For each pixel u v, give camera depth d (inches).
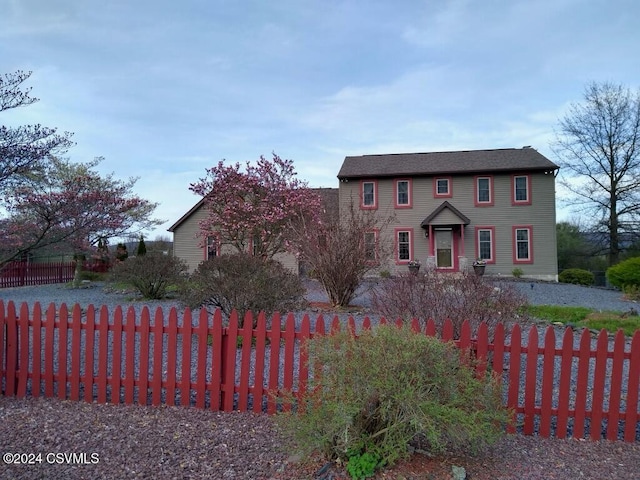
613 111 995.3
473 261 884.6
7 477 98.1
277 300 259.3
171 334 149.1
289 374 140.1
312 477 96.6
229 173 577.6
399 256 901.8
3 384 165.9
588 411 131.1
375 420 100.6
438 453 107.0
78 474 99.9
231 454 110.0
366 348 100.1
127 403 150.2
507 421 107.8
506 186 885.8
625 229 1012.5
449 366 103.0
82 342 266.5
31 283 803.4
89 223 258.8
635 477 102.0
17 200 289.6
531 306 388.8
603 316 364.2
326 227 434.9
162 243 1178.0
